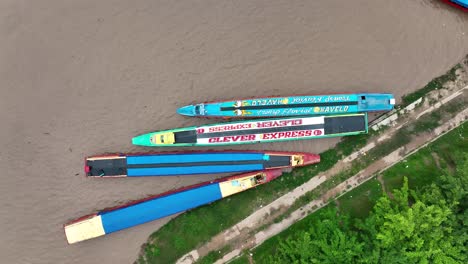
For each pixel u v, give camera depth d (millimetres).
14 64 45969
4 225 44719
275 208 44250
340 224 42531
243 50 45844
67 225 43312
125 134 45312
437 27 46156
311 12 46188
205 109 44031
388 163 44438
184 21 46094
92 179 45031
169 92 45531
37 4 46281
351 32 46156
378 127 45062
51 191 44969
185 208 43625
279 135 44000
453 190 39156
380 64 45938
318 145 45000
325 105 44000
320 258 39250
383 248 39031
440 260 37250
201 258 43906
